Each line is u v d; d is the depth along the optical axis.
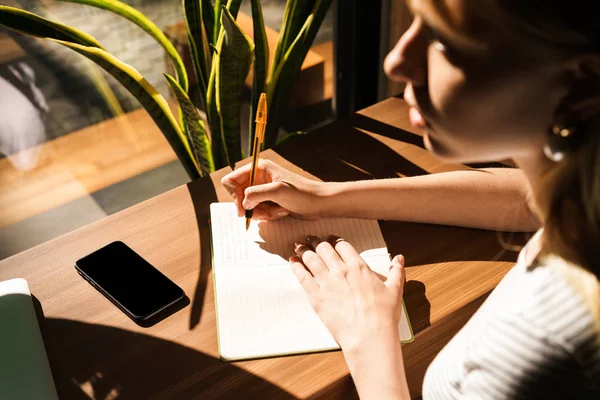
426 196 0.95
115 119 1.78
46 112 1.71
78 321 0.84
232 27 1.05
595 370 0.48
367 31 1.70
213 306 0.85
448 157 0.52
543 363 0.50
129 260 0.91
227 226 0.96
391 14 1.65
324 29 1.81
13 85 1.65
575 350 0.48
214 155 1.33
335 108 1.95
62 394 0.76
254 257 0.91
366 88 1.85
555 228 0.49
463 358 0.57
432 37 0.45
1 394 0.74
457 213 0.95
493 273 0.89
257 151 0.92
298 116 1.94
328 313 0.80
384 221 0.97
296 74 1.33
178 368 0.78
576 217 0.47
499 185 0.94
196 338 0.81
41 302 0.86
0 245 1.63
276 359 0.78
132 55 1.75
